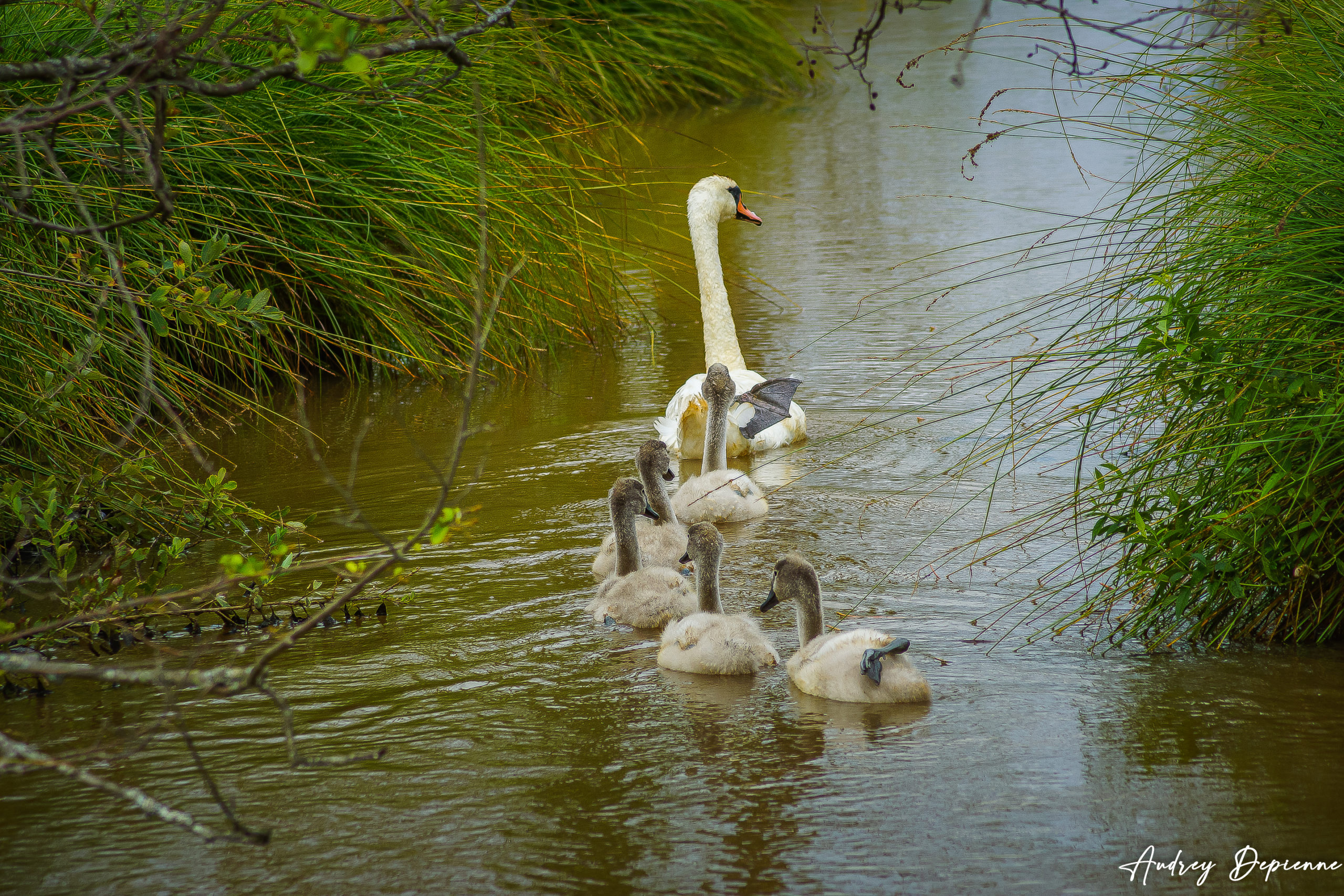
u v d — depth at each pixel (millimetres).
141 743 7176
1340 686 8344
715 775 7512
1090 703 8250
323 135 18406
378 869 6664
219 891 6516
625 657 9414
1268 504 8938
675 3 43156
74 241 14367
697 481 12750
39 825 7227
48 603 10945
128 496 12508
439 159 18953
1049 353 12406
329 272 18188
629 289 23359
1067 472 13117
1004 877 6387
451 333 19000
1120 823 6820
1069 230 23984
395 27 17781
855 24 52125
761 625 9992
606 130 25156
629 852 6734
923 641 9406
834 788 7305
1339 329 9180
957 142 34844
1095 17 36250
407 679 9062
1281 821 6766
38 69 5879
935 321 19734
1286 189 9453
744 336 19922
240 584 10117
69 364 11664
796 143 36438
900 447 14539
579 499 13188
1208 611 9375
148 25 8688
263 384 18422
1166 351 9633
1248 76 10375
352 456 15086
